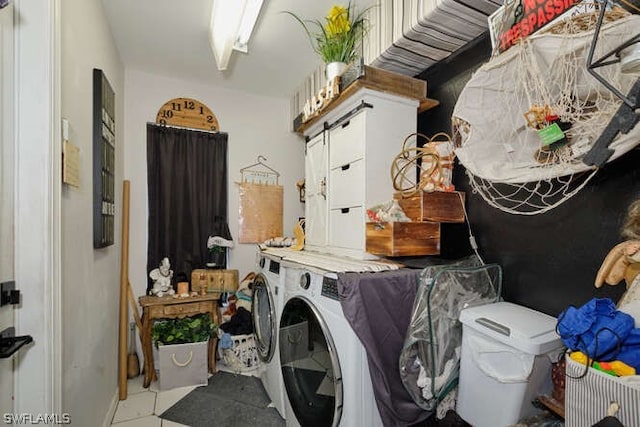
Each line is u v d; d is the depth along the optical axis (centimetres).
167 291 243
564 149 91
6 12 86
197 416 183
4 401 84
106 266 177
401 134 162
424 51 160
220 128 282
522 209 129
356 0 170
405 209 146
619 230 98
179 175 262
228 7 155
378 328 113
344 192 172
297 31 200
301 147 317
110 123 177
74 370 120
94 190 149
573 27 78
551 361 96
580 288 109
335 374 114
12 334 87
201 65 243
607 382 67
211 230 271
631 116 63
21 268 90
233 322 244
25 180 90
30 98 91
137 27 194
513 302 133
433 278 117
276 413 185
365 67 147
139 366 238
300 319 149
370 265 136
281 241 247
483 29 142
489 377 102
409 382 113
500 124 105
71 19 118
